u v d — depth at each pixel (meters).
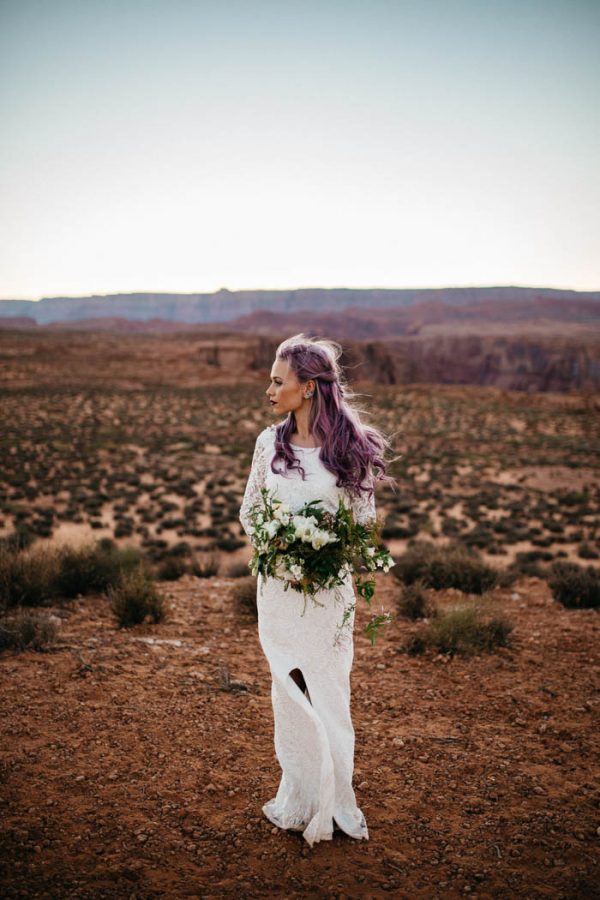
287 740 3.37
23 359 103.62
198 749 4.18
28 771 3.82
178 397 78.31
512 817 3.57
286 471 3.25
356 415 3.38
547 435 57.50
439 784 3.90
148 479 34.59
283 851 3.23
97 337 149.12
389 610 7.69
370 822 3.51
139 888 2.94
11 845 3.17
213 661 5.70
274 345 126.38
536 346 178.00
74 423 56.16
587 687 5.34
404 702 5.05
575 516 28.22
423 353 186.25
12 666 5.30
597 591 8.20
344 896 2.94
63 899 2.84
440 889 3.01
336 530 3.20
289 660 3.31
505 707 4.97
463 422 63.97
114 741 4.21
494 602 7.83
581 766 4.13
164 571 10.63
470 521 26.86
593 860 3.22
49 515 24.89
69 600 7.67
